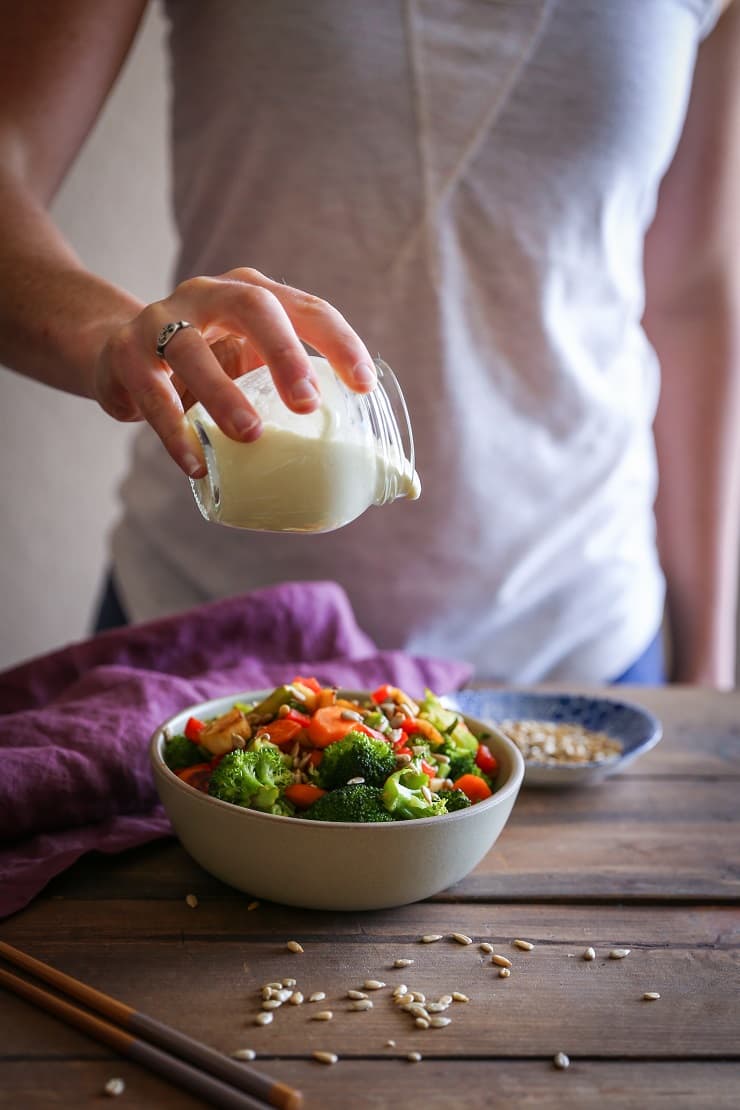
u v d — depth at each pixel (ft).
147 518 5.63
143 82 7.77
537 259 5.08
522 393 5.28
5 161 4.18
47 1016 2.52
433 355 5.07
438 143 4.91
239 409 2.55
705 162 5.88
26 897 2.95
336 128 4.89
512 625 5.68
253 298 2.61
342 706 3.41
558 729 4.37
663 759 4.30
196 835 2.94
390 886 2.87
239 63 4.87
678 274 6.13
